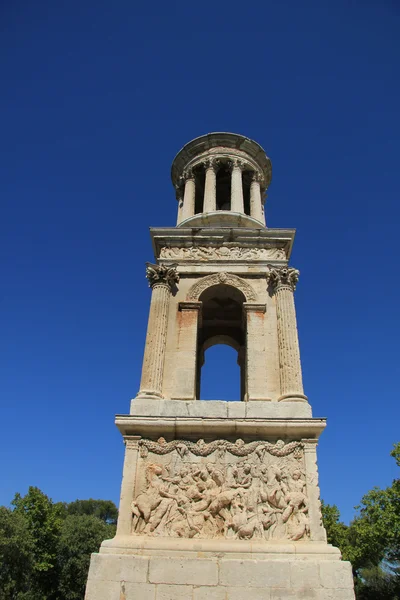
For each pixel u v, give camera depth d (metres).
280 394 17.34
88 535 64.62
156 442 15.73
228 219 23.67
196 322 19.30
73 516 70.56
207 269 20.92
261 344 18.62
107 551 13.55
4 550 47.72
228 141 27.52
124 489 14.84
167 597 12.73
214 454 15.47
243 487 14.84
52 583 60.44
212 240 21.78
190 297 20.09
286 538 13.97
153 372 17.56
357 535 55.59
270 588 12.80
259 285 20.44
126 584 12.91
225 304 24.41
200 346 24.12
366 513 50.75
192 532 14.06
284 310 19.11
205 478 15.01
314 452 15.40
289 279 19.98
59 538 62.66
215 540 13.91
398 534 45.22
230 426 15.75
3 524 48.72
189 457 15.41
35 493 62.34
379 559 52.41
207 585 12.88
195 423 15.73
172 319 19.47
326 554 13.44
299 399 16.72
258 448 15.50
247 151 27.86
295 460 15.34
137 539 13.89
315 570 13.03
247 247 21.62
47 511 61.53
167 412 16.41
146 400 16.64
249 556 13.41
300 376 17.61
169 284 20.20
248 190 28.55
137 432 15.91
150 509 14.51
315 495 14.65
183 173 28.09
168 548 13.58
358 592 61.34
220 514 14.38
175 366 18.17
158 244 21.92
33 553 55.16
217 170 26.84
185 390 17.48
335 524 58.38
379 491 48.72
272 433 15.77
